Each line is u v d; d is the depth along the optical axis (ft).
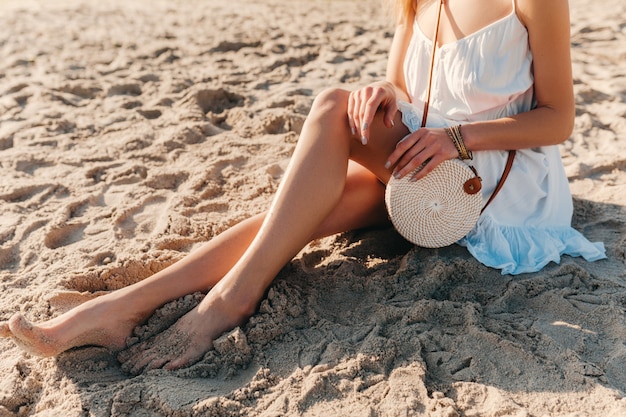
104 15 22.72
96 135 12.20
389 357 6.20
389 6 8.34
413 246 8.12
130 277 7.99
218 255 7.02
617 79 14.06
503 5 6.89
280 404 5.73
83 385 6.17
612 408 5.44
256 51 17.53
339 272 7.68
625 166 10.25
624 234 8.26
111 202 9.75
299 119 12.23
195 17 22.27
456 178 6.89
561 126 7.11
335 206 6.91
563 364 5.99
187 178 10.42
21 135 12.07
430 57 7.52
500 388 5.82
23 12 22.85
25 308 7.34
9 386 6.24
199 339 6.43
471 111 7.27
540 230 7.71
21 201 9.87
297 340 6.55
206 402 5.73
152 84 14.79
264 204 9.55
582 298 6.95
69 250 8.46
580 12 20.66
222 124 12.84
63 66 16.20
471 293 7.12
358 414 5.58
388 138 7.14
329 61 16.53
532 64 7.07
